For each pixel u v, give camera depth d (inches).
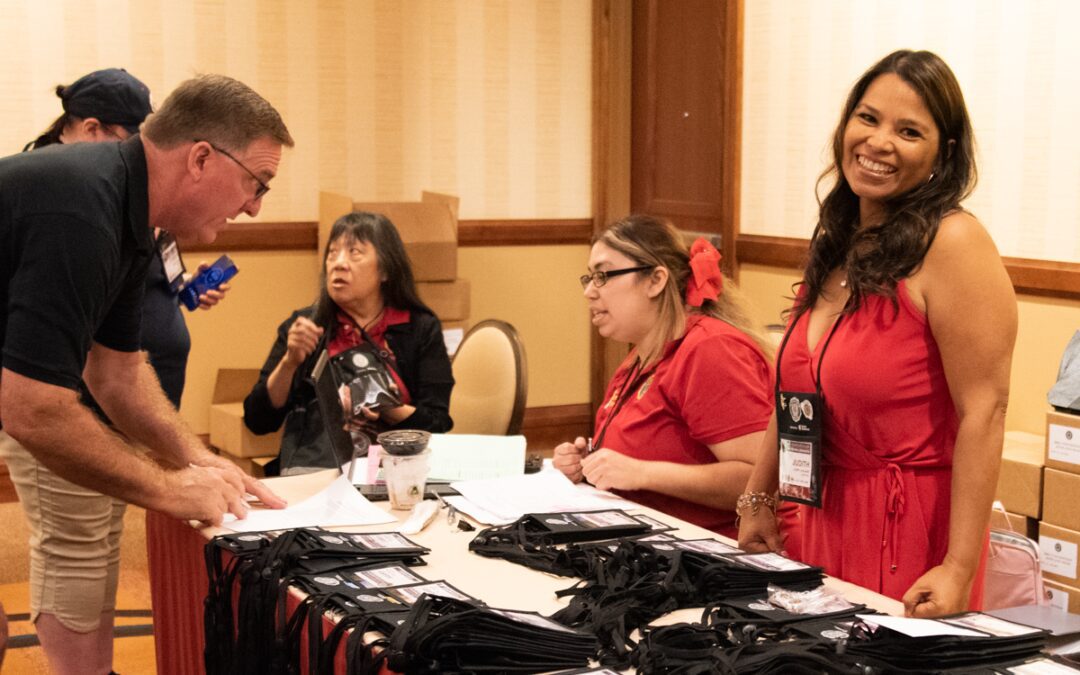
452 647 59.2
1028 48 165.3
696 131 230.8
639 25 246.2
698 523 100.1
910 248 75.2
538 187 248.5
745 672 56.0
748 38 214.5
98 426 80.6
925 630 59.3
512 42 241.8
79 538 111.3
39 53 202.2
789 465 81.0
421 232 204.5
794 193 206.1
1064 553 134.7
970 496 73.1
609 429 105.7
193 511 85.5
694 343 98.8
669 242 102.7
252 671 73.7
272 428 140.7
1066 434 134.1
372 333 138.9
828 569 81.6
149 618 147.3
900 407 76.8
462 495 96.5
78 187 76.1
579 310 255.0
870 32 188.9
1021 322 167.8
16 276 75.9
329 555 76.2
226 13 215.6
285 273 223.0
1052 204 163.8
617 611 65.0
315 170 226.8
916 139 76.0
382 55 230.1
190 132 80.1
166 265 126.3
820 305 83.4
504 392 143.0
